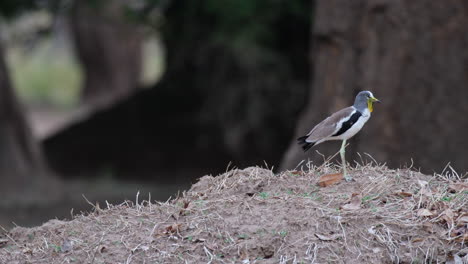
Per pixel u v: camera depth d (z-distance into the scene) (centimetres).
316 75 1620
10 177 2056
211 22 2419
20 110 2159
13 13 2411
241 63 2227
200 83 2525
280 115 2414
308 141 786
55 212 1783
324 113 1584
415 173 857
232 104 2378
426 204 777
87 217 838
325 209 768
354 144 1511
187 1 2422
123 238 775
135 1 2544
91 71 4303
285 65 2359
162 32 2533
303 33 2423
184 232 767
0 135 2073
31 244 798
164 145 2728
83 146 2791
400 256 723
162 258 742
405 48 1479
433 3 1457
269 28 2261
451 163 1462
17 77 6128
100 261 748
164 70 3030
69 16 2628
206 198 825
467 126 1454
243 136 2412
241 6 2123
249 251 732
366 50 1517
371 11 1502
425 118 1473
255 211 779
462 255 725
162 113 2869
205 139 2677
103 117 2962
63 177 2542
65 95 6009
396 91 1489
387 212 764
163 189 2203
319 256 720
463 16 1447
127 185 2278
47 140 2916
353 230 742
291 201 789
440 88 1466
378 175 844
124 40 4028
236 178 855
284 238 736
